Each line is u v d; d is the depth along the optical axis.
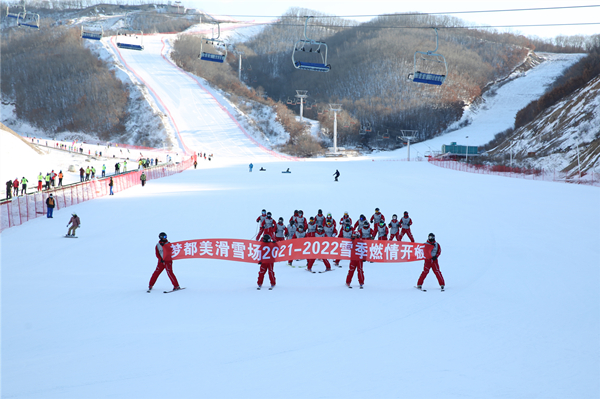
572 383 6.95
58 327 9.72
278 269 15.71
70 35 177.50
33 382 7.12
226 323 9.88
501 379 7.10
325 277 14.41
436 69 179.88
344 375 7.27
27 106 136.62
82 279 13.89
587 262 14.79
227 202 31.06
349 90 183.38
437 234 19.94
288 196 33.69
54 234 21.58
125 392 6.77
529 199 31.19
